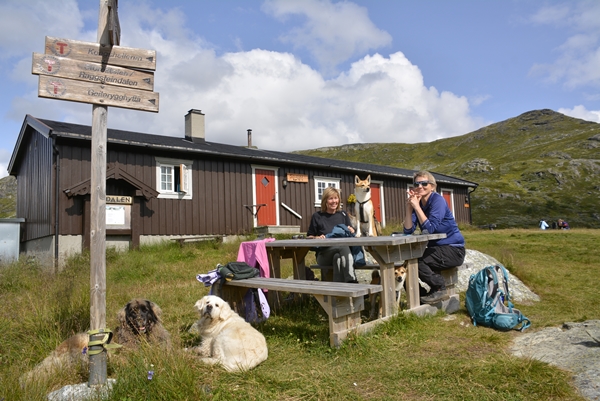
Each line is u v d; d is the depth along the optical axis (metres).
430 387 2.68
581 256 10.34
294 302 5.35
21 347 3.77
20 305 4.90
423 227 4.75
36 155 13.24
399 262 4.36
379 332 3.84
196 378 2.78
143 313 3.72
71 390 2.67
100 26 3.00
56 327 4.12
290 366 3.23
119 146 11.88
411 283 4.50
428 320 4.31
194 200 13.30
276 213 15.56
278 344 3.82
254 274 4.60
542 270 8.28
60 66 2.86
